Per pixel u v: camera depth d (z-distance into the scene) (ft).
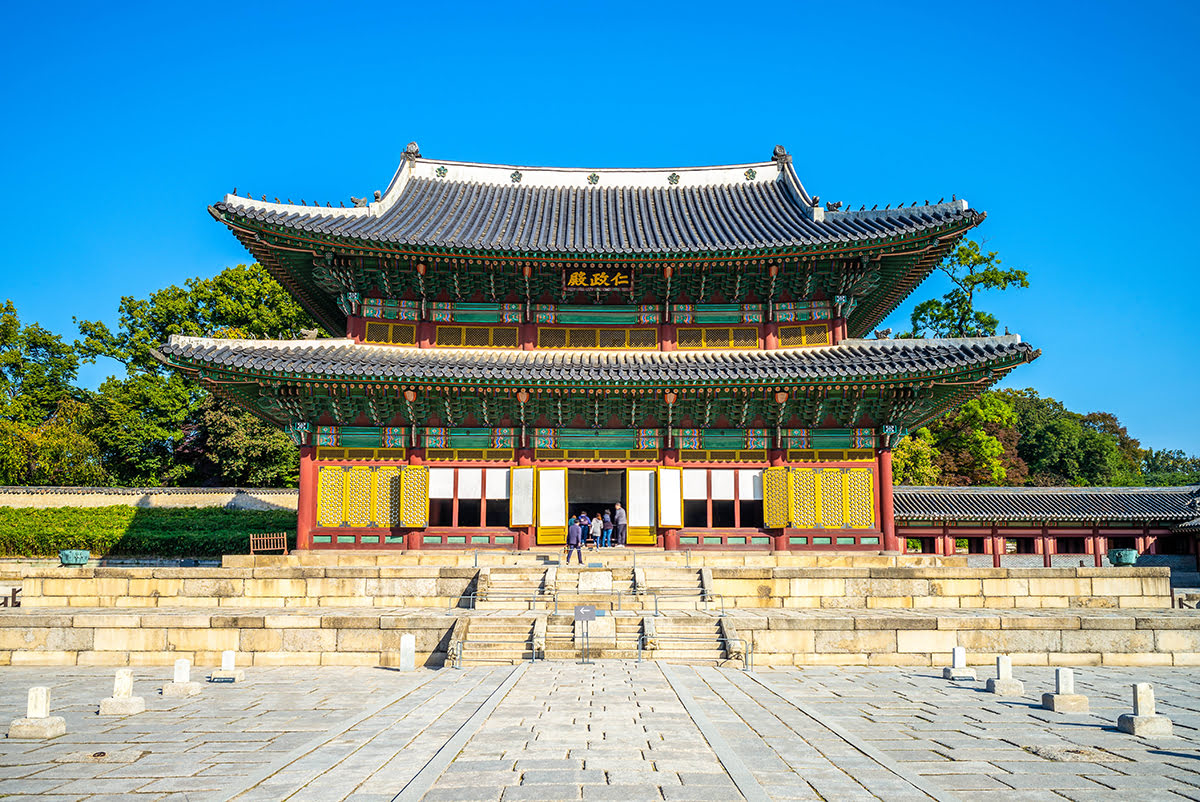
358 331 121.90
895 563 113.09
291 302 246.88
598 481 173.58
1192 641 81.76
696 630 82.89
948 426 222.28
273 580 97.35
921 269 127.03
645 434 119.85
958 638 81.35
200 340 112.88
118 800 36.73
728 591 97.35
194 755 44.75
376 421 117.80
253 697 62.75
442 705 56.59
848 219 124.98
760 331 125.70
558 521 117.50
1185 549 153.38
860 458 118.93
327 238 112.98
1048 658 81.56
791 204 143.23
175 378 239.30
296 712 56.70
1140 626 82.02
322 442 117.70
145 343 239.71
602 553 114.73
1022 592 97.81
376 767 41.01
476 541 116.78
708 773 39.45
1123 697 62.69
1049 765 42.34
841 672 75.15
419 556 112.88
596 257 116.67
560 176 155.53
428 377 108.27
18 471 202.39
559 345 125.70
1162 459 429.79
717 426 120.47
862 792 36.70
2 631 83.25
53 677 74.79
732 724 50.49
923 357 111.55
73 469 209.05
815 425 119.55
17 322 237.04
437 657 80.94
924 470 206.69
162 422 234.58
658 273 122.52
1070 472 314.55
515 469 117.91
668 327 125.59
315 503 116.26
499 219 137.49
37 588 96.63
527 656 78.23
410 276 122.62
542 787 37.11
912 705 58.65
